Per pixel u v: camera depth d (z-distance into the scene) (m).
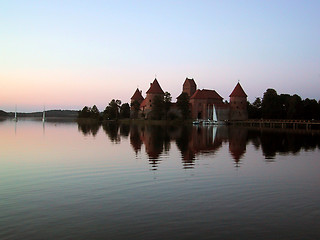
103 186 16.88
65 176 19.42
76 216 12.19
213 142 42.00
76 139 45.78
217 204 13.78
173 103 133.50
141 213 12.54
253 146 37.59
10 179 18.56
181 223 11.52
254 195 15.30
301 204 13.88
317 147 37.06
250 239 10.27
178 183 17.66
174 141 42.91
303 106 108.75
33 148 33.97
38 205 13.52
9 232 10.69
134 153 30.02
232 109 128.25
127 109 156.38
